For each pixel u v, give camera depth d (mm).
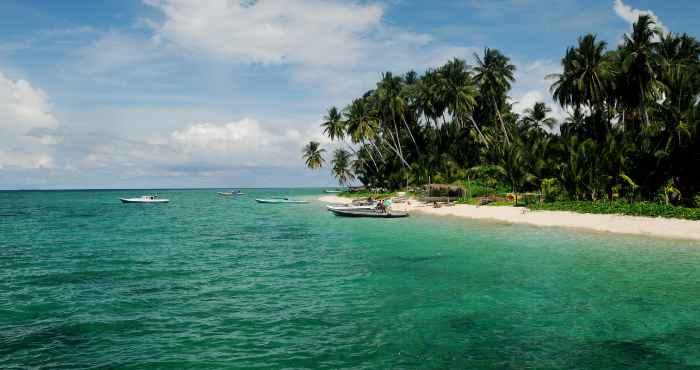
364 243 22562
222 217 43875
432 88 58531
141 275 15086
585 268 14836
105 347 8430
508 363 7617
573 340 8625
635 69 37594
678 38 41781
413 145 70938
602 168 30719
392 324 9695
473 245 20562
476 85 56094
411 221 33531
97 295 12305
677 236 20188
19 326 9656
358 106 66375
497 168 45000
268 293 12484
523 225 27641
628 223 23938
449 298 11695
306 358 7883
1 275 15094
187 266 16766
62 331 9328
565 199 34031
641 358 7766
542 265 15547
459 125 63344
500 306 10891
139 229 31766
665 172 27859
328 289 12883
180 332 9266
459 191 47812
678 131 26406
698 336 8742
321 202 74062
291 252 20094
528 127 59250
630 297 11359
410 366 7512
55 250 21188
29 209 61344
